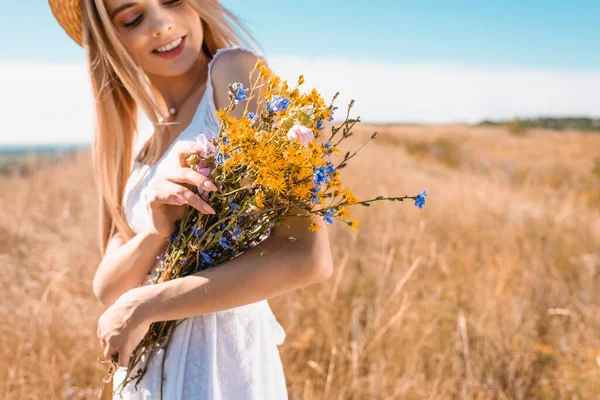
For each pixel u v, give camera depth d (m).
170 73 1.56
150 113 1.56
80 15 1.85
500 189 7.91
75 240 4.91
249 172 1.16
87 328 3.29
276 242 1.23
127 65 1.53
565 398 2.83
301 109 1.11
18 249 4.91
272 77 1.15
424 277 4.00
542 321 3.56
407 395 2.71
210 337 1.34
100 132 1.67
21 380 2.66
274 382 1.45
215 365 1.32
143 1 1.48
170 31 1.51
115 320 1.27
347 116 1.13
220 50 1.40
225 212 1.21
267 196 1.17
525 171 13.12
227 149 1.15
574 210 5.94
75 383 2.87
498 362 2.93
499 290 3.73
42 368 2.79
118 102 1.68
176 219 1.35
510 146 21.02
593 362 3.05
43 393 2.69
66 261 4.27
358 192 6.88
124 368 1.40
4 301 3.55
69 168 10.12
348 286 3.71
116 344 1.26
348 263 4.08
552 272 4.21
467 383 2.79
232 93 1.17
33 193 7.43
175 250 1.31
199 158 1.24
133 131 1.70
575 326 3.47
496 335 3.13
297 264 1.20
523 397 2.77
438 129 26.42
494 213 5.70
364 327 3.27
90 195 7.43
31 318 3.16
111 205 1.67
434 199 6.45
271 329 1.55
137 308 1.25
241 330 1.38
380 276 3.71
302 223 1.21
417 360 2.92
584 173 12.31
